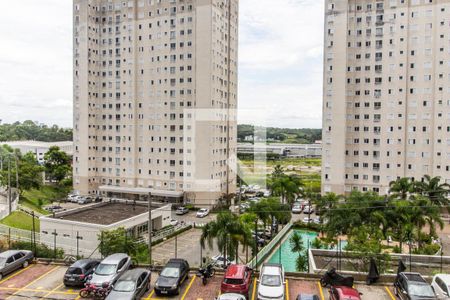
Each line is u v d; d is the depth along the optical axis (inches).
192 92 3159.5
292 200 2456.9
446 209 2509.8
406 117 2844.5
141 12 3329.2
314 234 2368.4
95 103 3558.1
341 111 2920.8
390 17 2832.2
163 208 2329.0
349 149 2984.7
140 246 1644.9
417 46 2792.8
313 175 3189.0
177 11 3171.8
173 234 2208.4
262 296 836.6
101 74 3526.1
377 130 2906.0
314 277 1030.4
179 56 3184.1
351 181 2994.6
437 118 2758.4
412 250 1768.0
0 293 895.7
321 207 2363.4
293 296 906.7
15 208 2381.9
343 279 940.6
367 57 2906.0
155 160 3336.6
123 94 3442.4
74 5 3481.8
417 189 2299.5
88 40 3457.2
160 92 3280.0
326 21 2923.2
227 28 3309.5
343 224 1793.8
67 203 3297.2
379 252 1304.1
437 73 2746.1
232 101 3432.6
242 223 1397.6
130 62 3385.8
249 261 1558.8
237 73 3501.5
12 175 2957.7
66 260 1125.7
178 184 3235.7
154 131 3326.8
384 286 979.3
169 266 969.5
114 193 3464.6
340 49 2898.6
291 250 1809.8
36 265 1094.4
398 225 1788.9
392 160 2881.4
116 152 3516.2
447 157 2746.1
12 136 6520.7
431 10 2748.5
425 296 820.0
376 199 1959.9
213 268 1064.8
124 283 848.3
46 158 3885.3
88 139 3528.5
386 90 2869.1
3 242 1369.3
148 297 884.0
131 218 1973.4
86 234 1812.3
